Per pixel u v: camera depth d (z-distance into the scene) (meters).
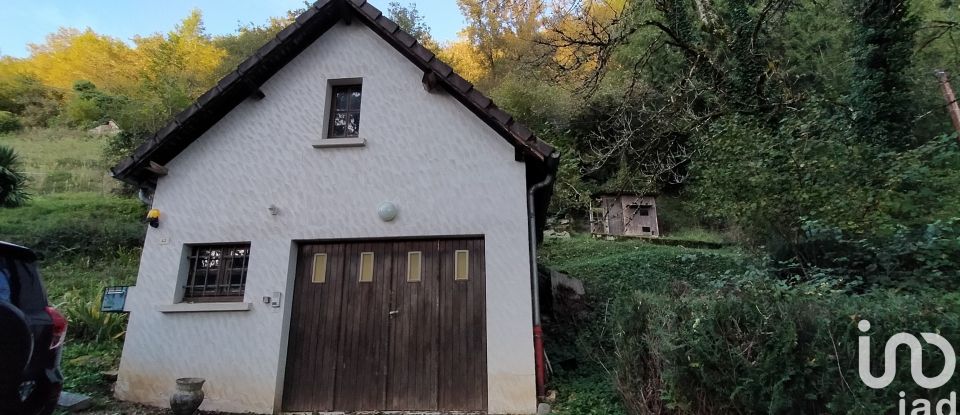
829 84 12.81
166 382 6.33
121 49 33.12
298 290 6.81
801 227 7.45
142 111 21.06
